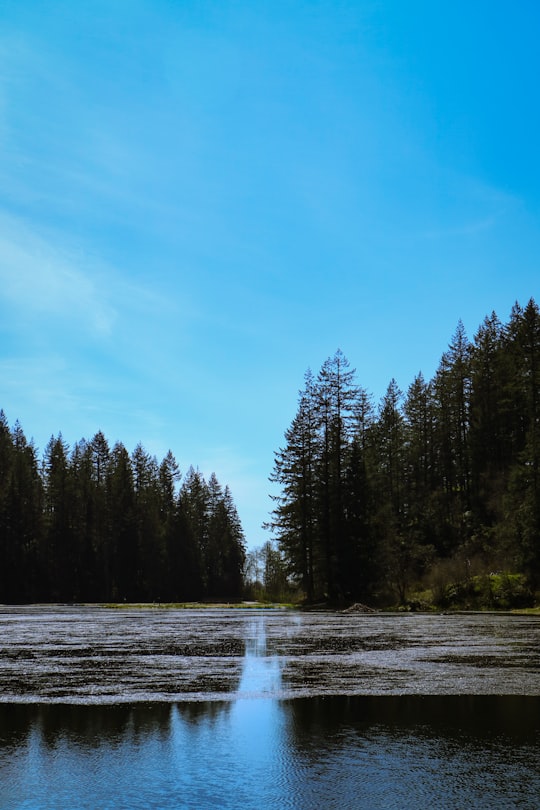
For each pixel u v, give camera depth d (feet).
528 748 30.91
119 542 326.85
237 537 427.74
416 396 307.78
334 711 39.14
